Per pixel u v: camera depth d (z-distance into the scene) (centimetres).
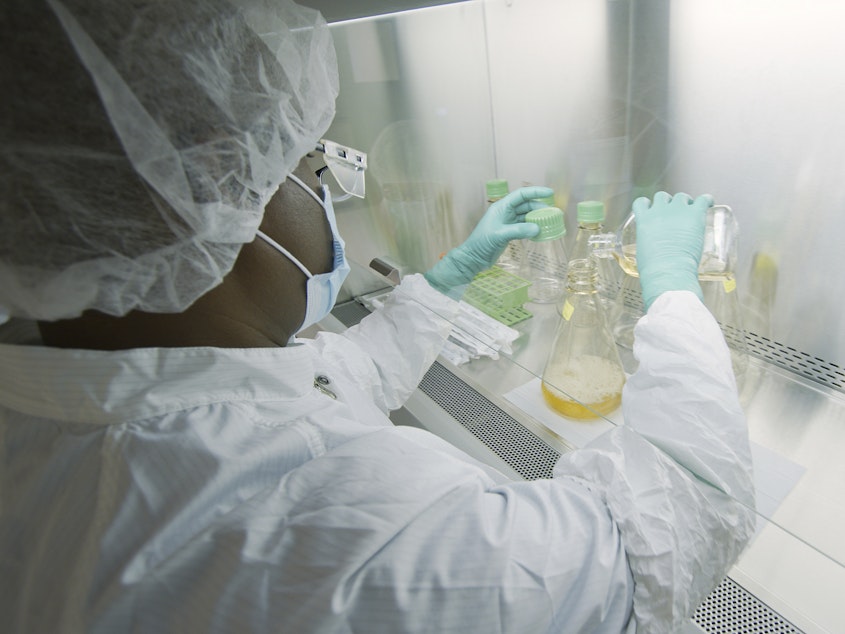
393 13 125
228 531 49
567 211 129
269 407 62
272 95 53
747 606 76
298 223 64
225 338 60
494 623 48
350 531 48
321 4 115
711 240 96
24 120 40
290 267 64
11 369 54
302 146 60
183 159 47
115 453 52
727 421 64
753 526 66
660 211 96
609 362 101
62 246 44
